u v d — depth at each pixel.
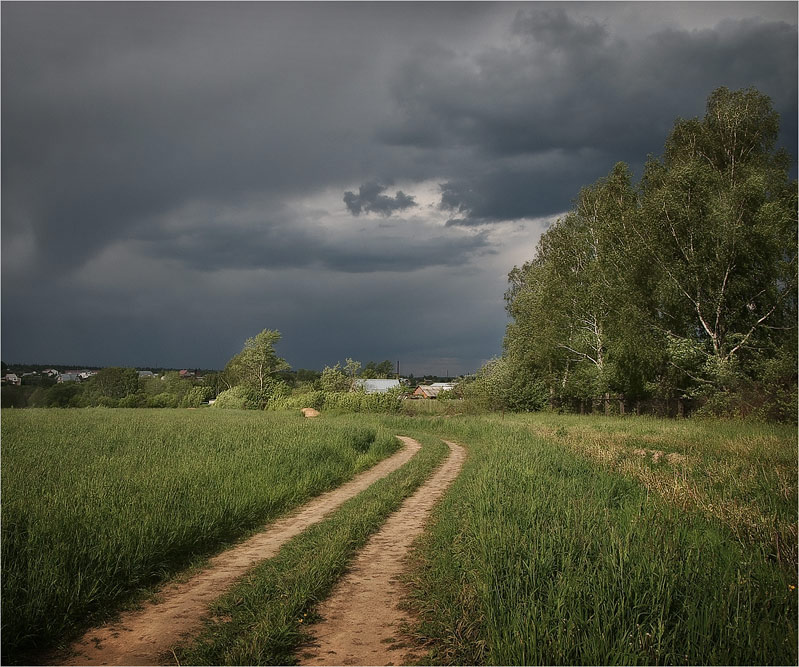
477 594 5.63
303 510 11.01
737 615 4.66
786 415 25.38
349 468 16.48
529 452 15.12
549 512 8.17
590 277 39.66
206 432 21.14
